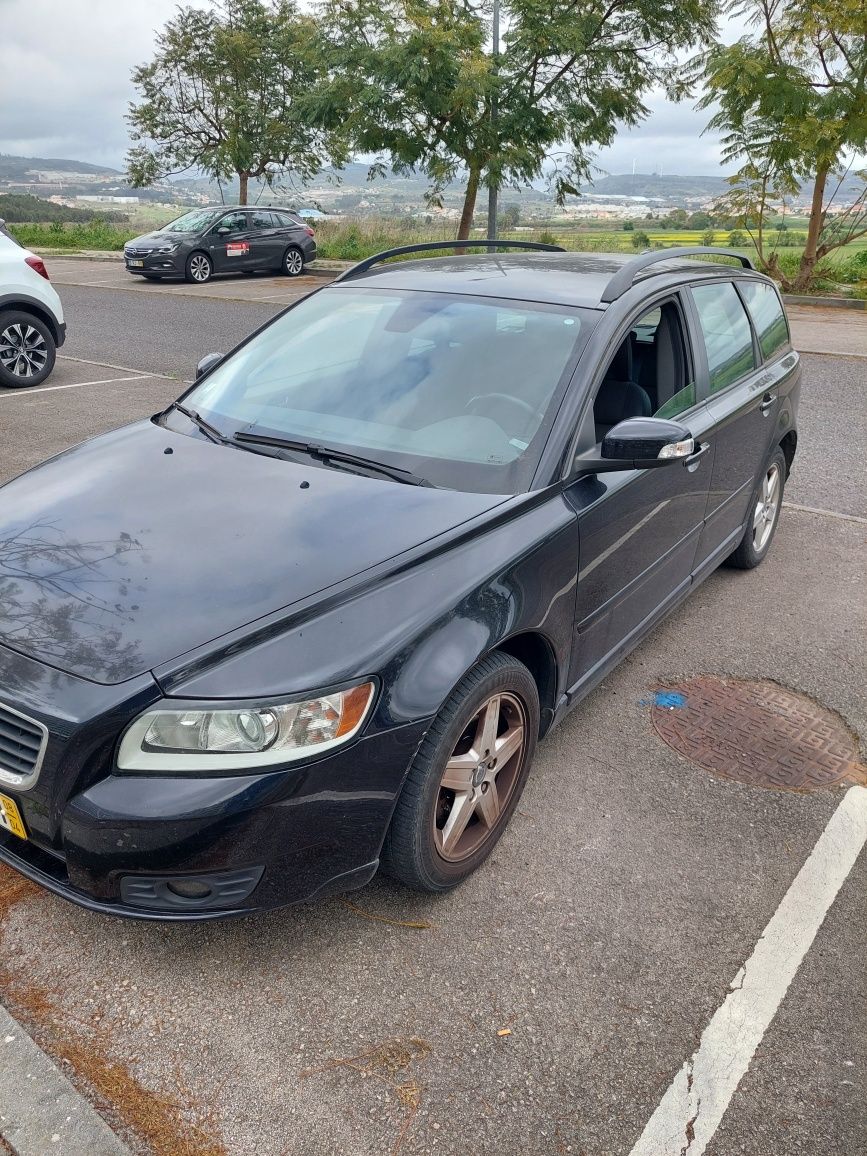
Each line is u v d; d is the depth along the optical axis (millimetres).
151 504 2883
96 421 8016
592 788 3402
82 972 2514
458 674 2480
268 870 2309
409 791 2514
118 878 2254
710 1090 2266
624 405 3535
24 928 2650
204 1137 2100
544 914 2793
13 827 2355
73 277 21359
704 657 4383
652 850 3094
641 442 2959
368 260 4246
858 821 3281
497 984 2537
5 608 2465
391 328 3654
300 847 2326
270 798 2229
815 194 17562
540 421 3148
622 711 3916
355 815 2389
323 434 3283
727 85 16297
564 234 21281
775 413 4895
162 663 2242
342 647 2346
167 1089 2205
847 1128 2189
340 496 2887
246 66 26859
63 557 2633
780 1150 2135
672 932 2748
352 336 3709
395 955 2615
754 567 5395
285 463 3141
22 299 9266
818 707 4008
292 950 2615
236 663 2268
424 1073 2273
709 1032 2424
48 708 2215
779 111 15945
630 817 3252
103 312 15031
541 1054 2340
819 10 15094
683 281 4074
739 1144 2143
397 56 17484
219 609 2387
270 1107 2172
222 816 2191
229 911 2320
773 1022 2461
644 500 3477
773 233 18422
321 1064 2283
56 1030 2342
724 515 4527
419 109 18484
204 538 2676
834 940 2750
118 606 2416
